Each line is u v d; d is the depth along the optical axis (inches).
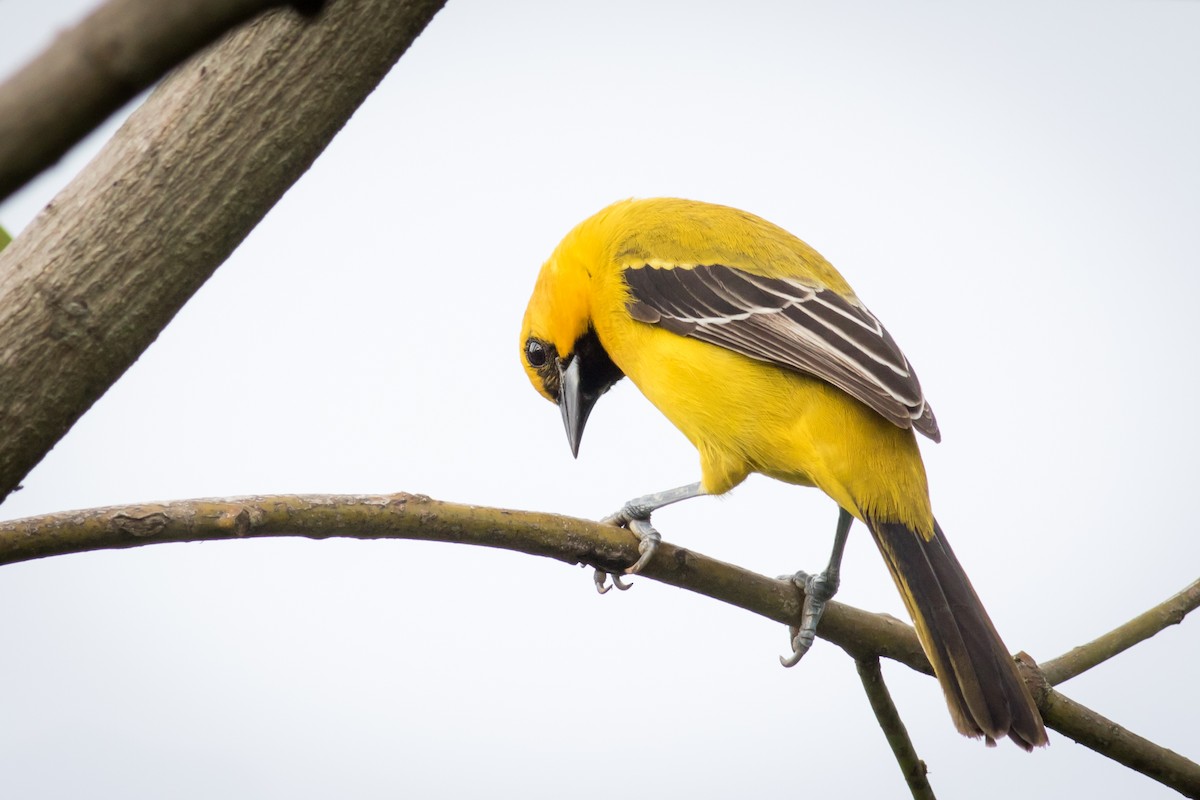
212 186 216.2
